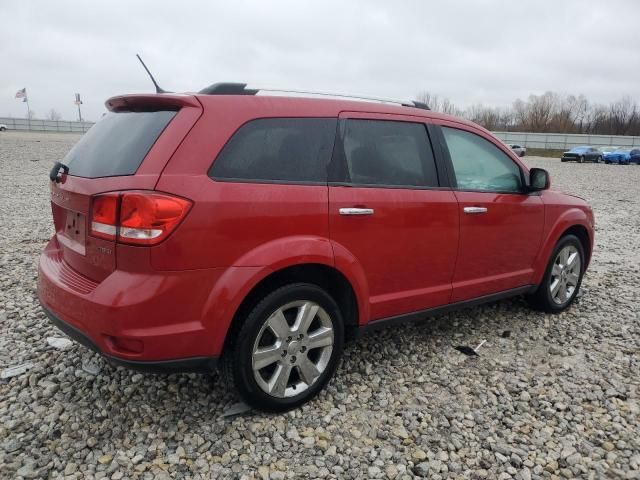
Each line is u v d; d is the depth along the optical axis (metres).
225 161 2.71
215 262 2.62
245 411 3.04
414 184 3.52
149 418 2.97
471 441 2.87
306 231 2.93
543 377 3.61
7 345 3.79
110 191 2.54
